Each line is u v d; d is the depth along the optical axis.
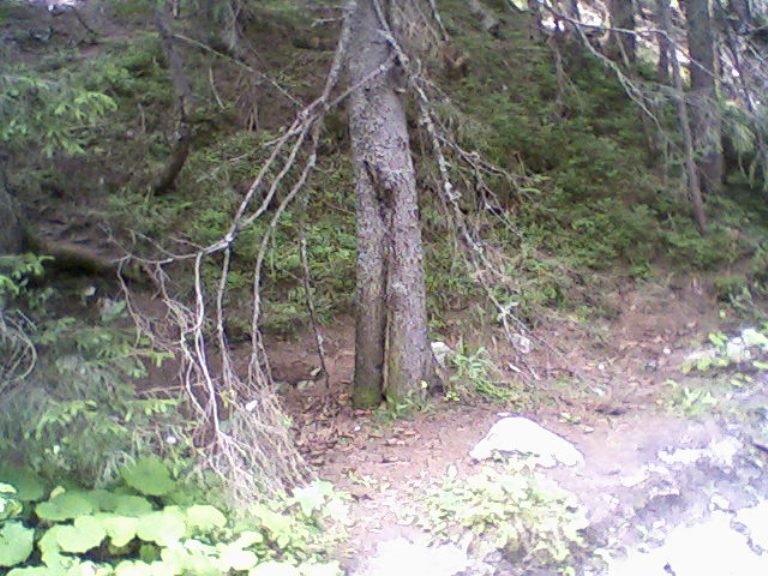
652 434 6.40
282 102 9.84
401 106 6.42
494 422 6.48
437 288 8.19
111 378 4.68
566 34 10.49
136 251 7.59
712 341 8.17
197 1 8.54
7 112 4.68
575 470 5.83
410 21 6.29
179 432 4.79
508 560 5.00
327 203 9.30
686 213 10.09
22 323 4.80
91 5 10.54
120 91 9.66
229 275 8.19
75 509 4.31
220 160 9.24
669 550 5.39
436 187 6.75
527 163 10.13
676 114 10.71
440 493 5.41
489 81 10.26
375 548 4.99
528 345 7.94
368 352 6.60
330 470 5.79
